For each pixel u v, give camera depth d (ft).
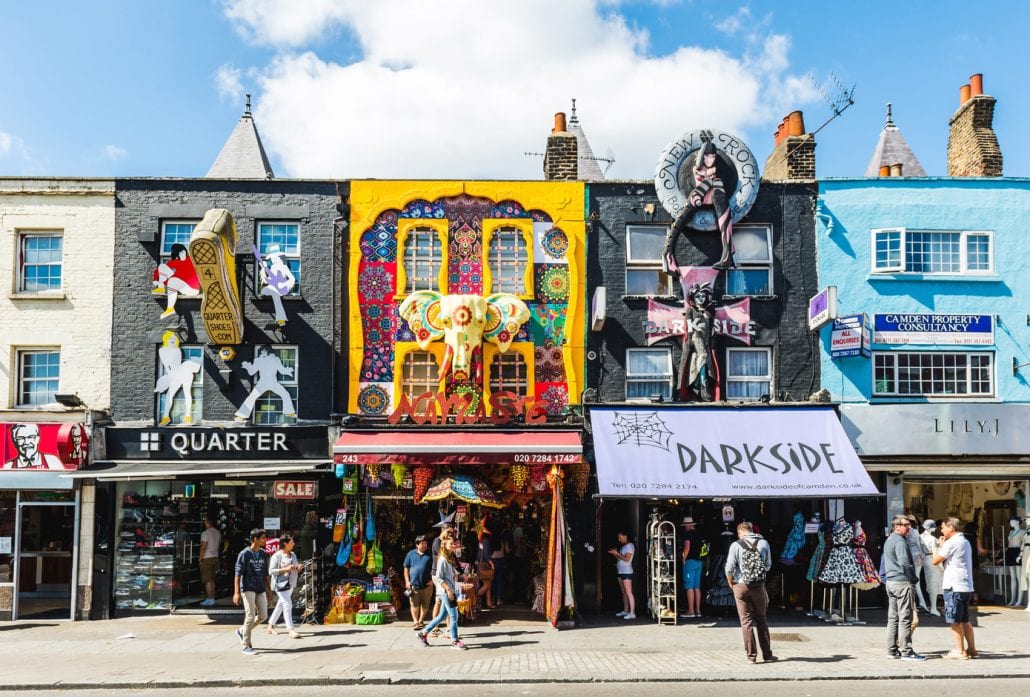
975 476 55.42
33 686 34.60
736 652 40.65
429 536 52.95
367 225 56.03
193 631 48.32
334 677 35.35
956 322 56.80
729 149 56.90
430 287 55.98
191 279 54.95
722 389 55.98
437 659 39.19
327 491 54.08
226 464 52.54
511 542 58.08
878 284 57.00
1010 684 33.83
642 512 54.80
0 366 54.90
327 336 55.31
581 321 55.93
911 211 57.47
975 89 62.03
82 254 55.83
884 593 54.44
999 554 57.26
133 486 54.80
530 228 56.29
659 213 56.90
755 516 56.18
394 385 54.95
